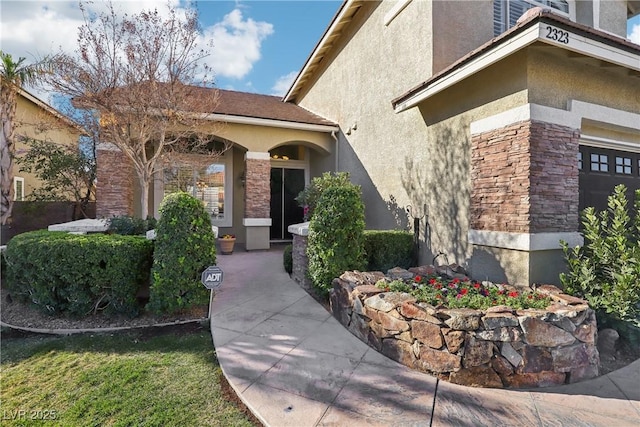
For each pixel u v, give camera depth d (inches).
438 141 320.2
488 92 262.7
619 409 141.3
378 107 429.1
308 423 128.3
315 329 218.7
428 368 166.4
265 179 512.7
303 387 152.5
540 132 232.5
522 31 209.2
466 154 285.4
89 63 324.2
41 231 316.2
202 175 539.2
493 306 184.2
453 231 300.2
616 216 210.8
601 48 219.1
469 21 343.9
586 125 273.6
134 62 333.7
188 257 242.8
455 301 188.2
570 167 244.2
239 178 586.9
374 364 175.2
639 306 193.9
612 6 420.5
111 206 418.9
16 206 460.8
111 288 239.6
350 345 196.4
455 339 161.5
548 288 213.8
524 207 231.8
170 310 238.5
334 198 272.2
